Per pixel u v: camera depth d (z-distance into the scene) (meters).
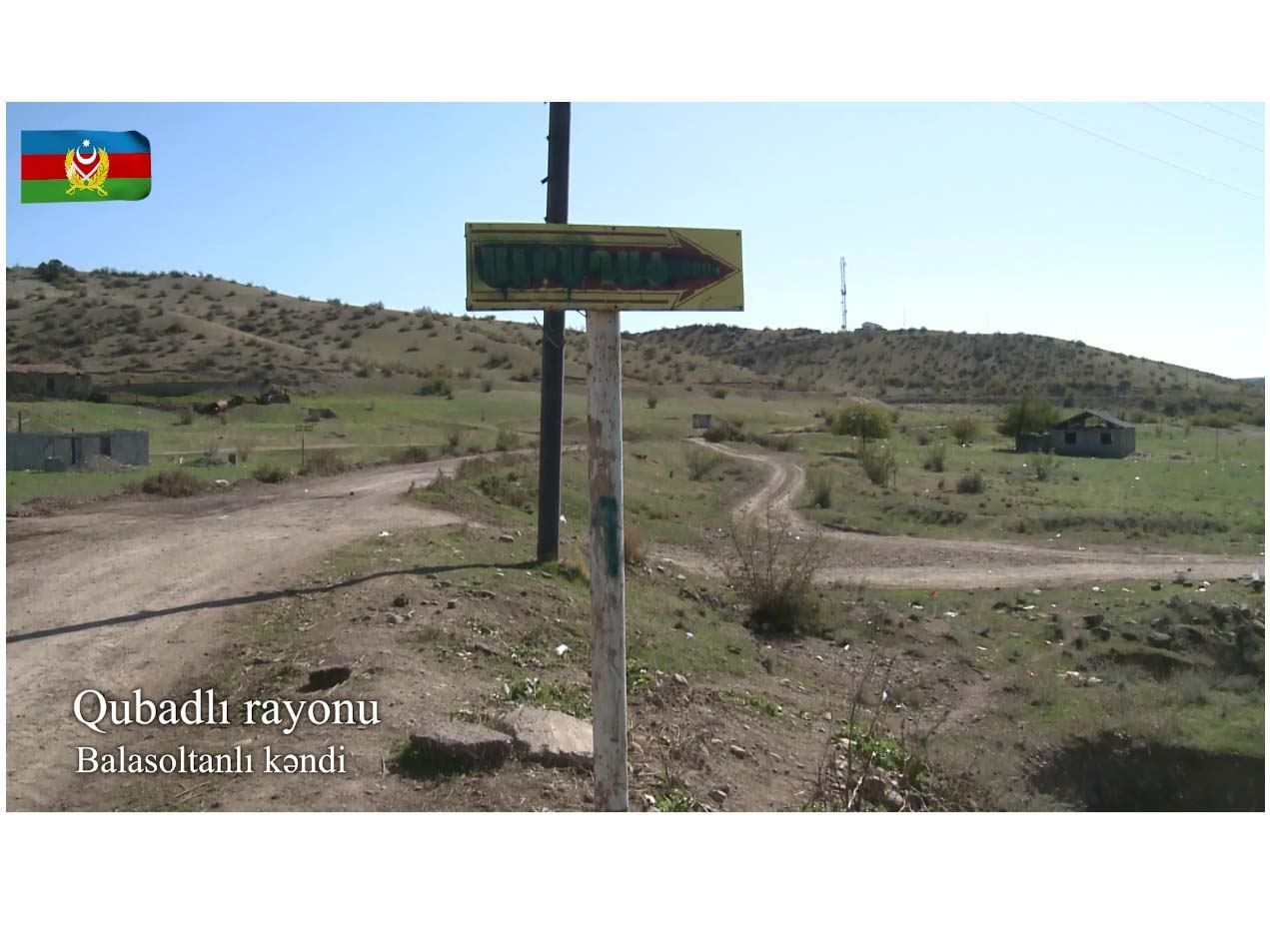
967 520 32.75
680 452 54.47
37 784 6.50
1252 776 11.23
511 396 78.00
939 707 12.74
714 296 4.68
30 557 13.81
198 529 16.75
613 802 4.89
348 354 93.38
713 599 16.70
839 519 32.75
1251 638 16.48
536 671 9.98
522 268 4.51
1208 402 120.62
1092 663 15.36
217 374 72.31
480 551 15.19
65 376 53.88
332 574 12.70
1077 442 69.75
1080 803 10.49
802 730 10.26
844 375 159.75
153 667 8.95
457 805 6.28
